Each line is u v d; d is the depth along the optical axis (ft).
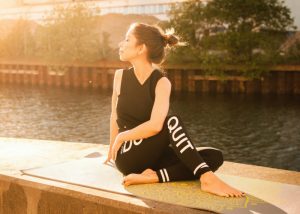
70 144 15.60
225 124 70.44
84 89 126.52
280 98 97.86
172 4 117.50
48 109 91.56
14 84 145.18
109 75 125.18
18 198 11.27
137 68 10.74
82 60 130.11
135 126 10.79
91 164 12.27
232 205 9.02
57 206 10.49
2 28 158.30
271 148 53.93
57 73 134.10
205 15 108.99
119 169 10.96
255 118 75.31
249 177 11.40
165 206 9.04
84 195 9.95
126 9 149.89
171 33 10.94
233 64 103.45
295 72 100.99
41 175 11.27
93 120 77.15
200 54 107.04
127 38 10.64
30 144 15.62
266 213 8.66
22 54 156.35
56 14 149.28
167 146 10.67
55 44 135.54
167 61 109.50
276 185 10.41
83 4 140.67
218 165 10.71
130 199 9.48
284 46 109.19
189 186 10.19
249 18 107.65
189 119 75.77
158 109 10.21
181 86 111.34
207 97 102.47
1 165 12.49
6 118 81.46
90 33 135.74
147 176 10.35
